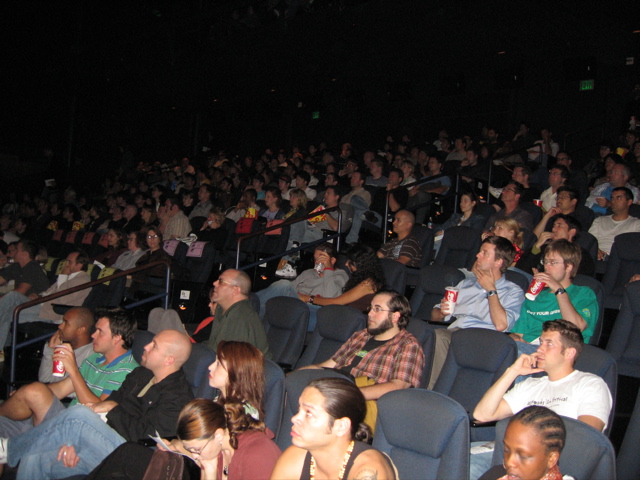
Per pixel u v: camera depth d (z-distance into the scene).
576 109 12.84
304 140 17.08
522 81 13.27
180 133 18.88
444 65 13.37
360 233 8.35
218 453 2.82
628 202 6.22
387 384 3.81
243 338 4.45
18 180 16.86
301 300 5.31
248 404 3.03
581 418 3.11
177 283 6.73
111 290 6.64
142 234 7.76
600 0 10.63
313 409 2.33
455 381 3.86
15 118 17.33
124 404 3.60
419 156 11.55
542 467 2.37
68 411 3.48
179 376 3.66
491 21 11.64
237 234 8.32
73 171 16.47
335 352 4.54
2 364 6.14
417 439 2.80
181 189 12.75
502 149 11.12
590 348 3.56
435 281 5.39
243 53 15.01
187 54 16.00
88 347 4.70
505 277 4.93
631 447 3.30
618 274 5.36
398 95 15.01
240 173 12.41
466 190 8.83
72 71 16.31
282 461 2.52
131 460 3.13
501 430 2.75
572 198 6.36
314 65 14.29
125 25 16.91
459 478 2.70
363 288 5.50
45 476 3.46
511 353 3.69
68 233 10.22
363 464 2.30
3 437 3.81
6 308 6.37
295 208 8.27
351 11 12.94
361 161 13.18
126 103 17.75
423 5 11.88
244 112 17.86
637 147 9.01
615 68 12.27
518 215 6.66
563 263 4.29
